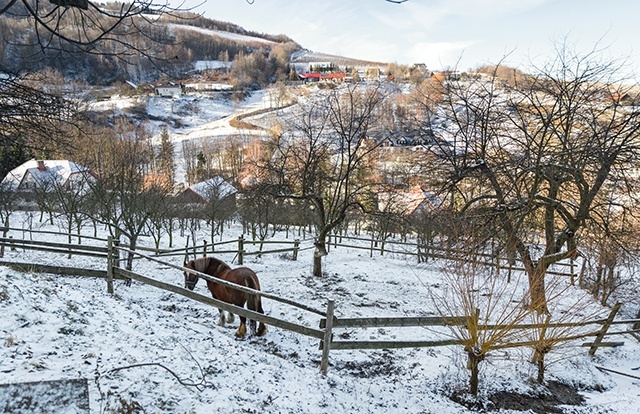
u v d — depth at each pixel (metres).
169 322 6.85
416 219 21.02
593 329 10.19
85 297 6.69
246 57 192.75
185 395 4.48
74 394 3.90
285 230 35.62
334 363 7.67
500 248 11.00
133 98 116.00
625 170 10.66
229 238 30.45
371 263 19.09
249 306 8.58
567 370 7.85
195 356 5.49
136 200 21.67
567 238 11.40
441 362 7.70
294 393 5.30
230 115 124.94
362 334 9.31
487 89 11.92
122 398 4.07
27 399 3.64
